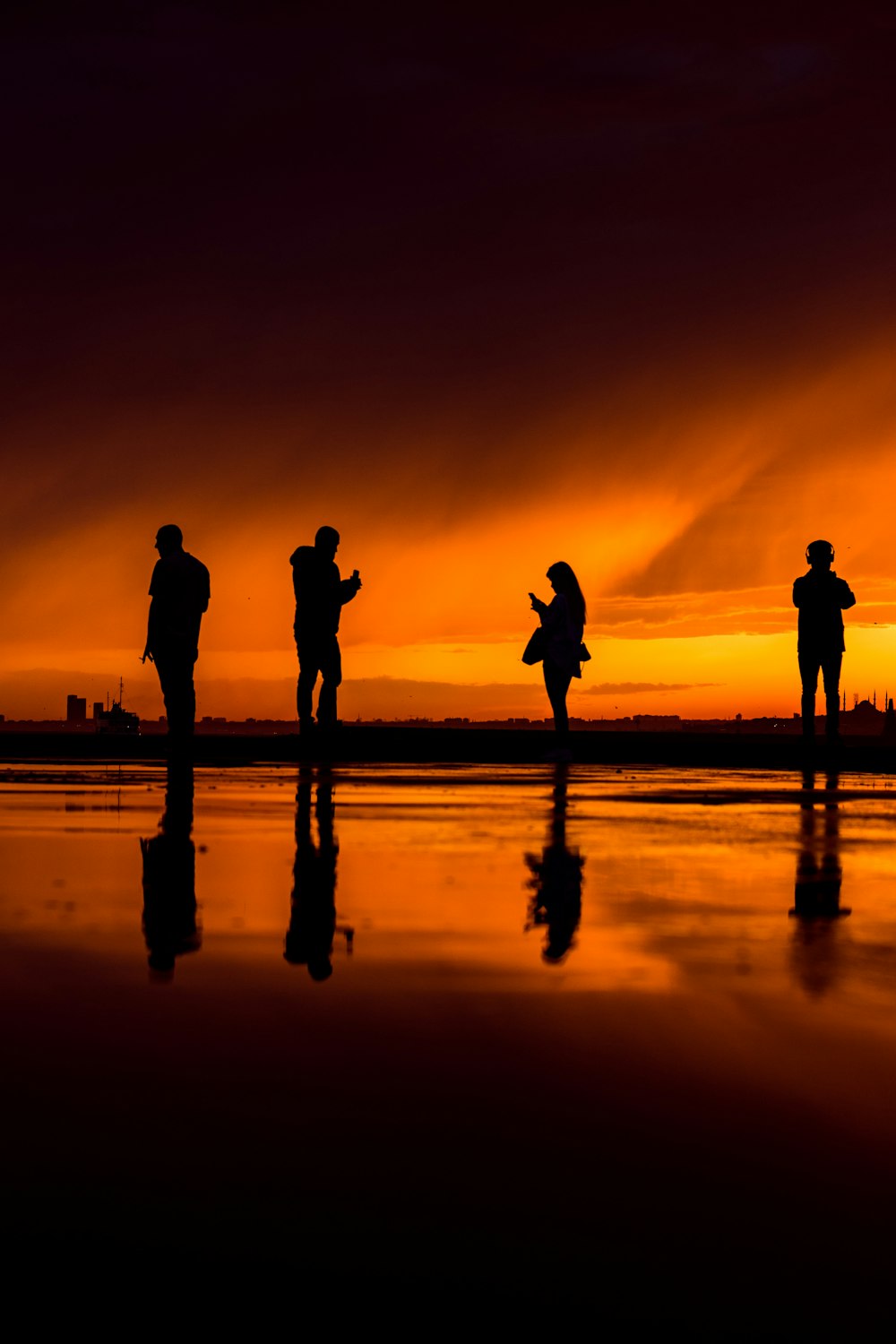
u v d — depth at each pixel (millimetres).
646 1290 1717
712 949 3945
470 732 19750
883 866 6070
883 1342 1613
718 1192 2018
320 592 18156
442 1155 2150
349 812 8758
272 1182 2027
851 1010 3168
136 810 8680
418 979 3459
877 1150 2193
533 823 8070
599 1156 2156
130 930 4152
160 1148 2160
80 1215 1896
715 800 10438
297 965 3631
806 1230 1891
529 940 4047
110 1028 2924
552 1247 1827
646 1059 2715
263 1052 2734
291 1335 1596
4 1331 1601
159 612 16781
